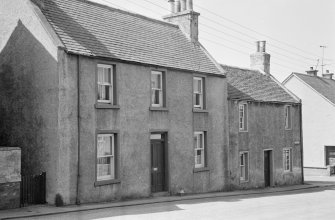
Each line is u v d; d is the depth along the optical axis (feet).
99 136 65.05
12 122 64.49
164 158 75.36
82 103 61.77
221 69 87.92
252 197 80.02
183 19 90.33
